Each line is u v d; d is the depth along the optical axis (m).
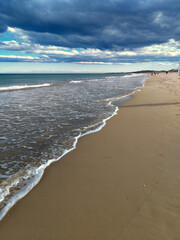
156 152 4.70
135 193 3.10
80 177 3.68
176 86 22.59
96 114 9.32
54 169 4.02
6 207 2.81
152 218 2.53
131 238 2.21
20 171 3.92
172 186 3.27
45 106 11.43
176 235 2.25
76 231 2.34
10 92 18.91
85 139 5.82
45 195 3.11
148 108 10.20
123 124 7.39
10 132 6.41
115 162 4.27
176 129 6.48
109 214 2.62
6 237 2.26
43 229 2.38
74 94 17.52
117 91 19.94
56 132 6.50
